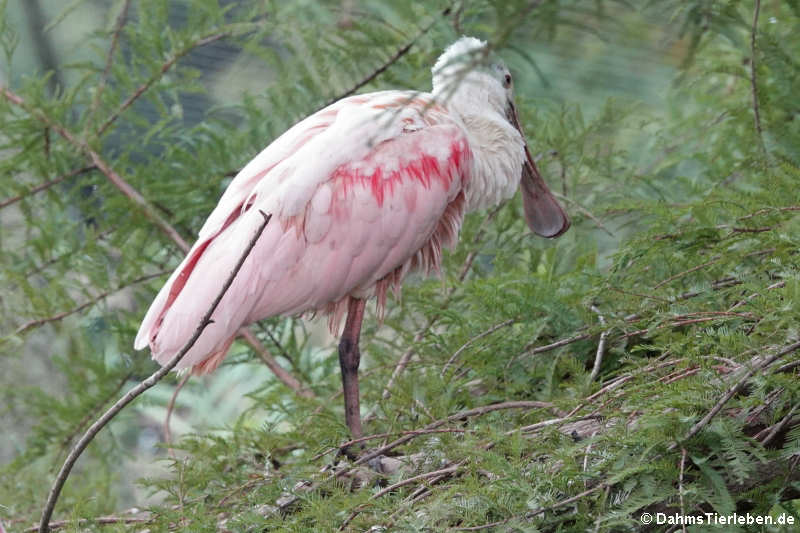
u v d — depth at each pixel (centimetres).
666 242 943
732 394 670
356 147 946
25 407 1522
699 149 1314
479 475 746
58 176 1384
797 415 688
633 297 905
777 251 816
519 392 1014
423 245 1031
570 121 1240
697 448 673
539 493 671
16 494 1281
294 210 913
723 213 943
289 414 1055
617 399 777
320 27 1091
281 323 1346
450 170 989
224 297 895
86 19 1460
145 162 1552
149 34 1331
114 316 1427
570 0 382
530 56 395
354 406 975
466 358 1012
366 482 830
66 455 1398
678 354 803
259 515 753
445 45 1062
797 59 1062
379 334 1282
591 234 1267
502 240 1316
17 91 1381
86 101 1404
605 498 660
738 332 753
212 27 1328
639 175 1241
